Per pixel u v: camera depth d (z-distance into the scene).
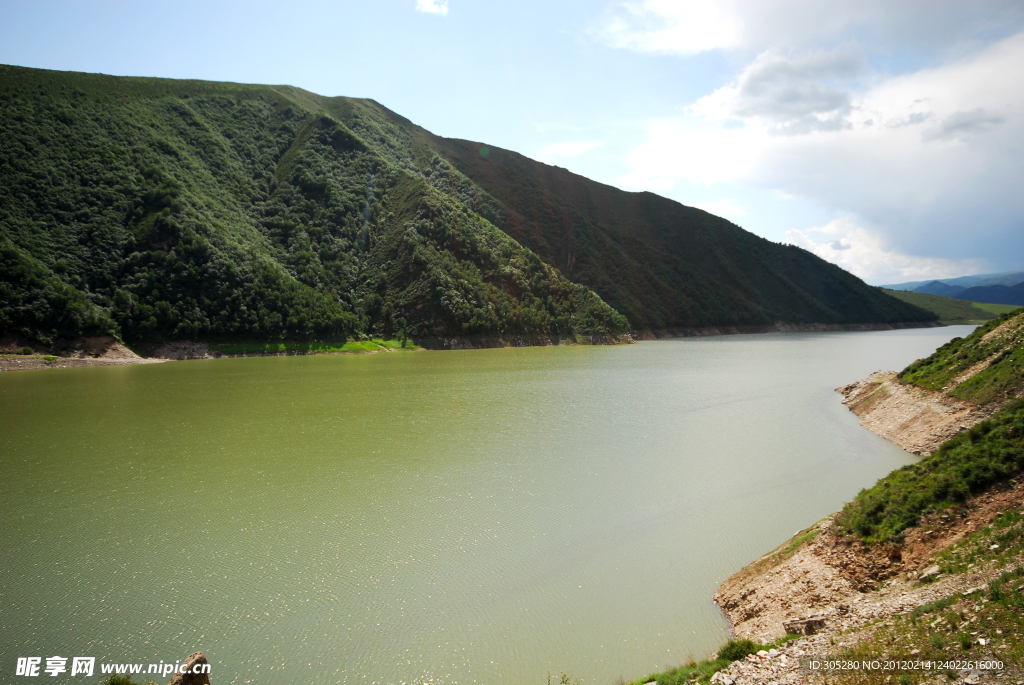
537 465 43.56
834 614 17.98
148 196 145.50
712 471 42.00
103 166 146.25
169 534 30.81
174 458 45.38
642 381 94.00
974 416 44.03
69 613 23.05
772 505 34.91
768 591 22.48
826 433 55.06
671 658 19.67
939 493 23.00
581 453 47.12
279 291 145.38
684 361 130.50
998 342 49.91
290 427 56.78
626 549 28.94
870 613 17.09
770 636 18.81
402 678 18.97
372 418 61.53
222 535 30.66
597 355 147.00
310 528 31.56
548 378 97.44
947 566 18.45
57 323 112.69
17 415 62.28
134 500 35.91
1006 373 44.41
